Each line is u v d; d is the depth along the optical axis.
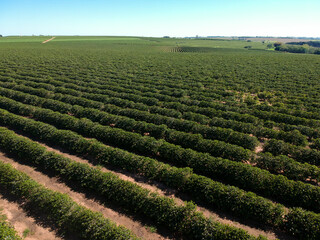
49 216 12.53
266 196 14.89
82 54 92.56
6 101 28.64
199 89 39.84
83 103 29.97
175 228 11.83
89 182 14.71
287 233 12.10
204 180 14.48
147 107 29.17
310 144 21.33
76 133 22.48
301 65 70.12
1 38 180.50
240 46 179.62
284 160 16.86
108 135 21.06
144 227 12.35
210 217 11.88
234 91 39.22
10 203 13.64
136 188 13.67
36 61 67.56
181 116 27.33
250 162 18.06
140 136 20.17
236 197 13.19
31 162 17.81
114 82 43.03
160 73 55.00
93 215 11.71
